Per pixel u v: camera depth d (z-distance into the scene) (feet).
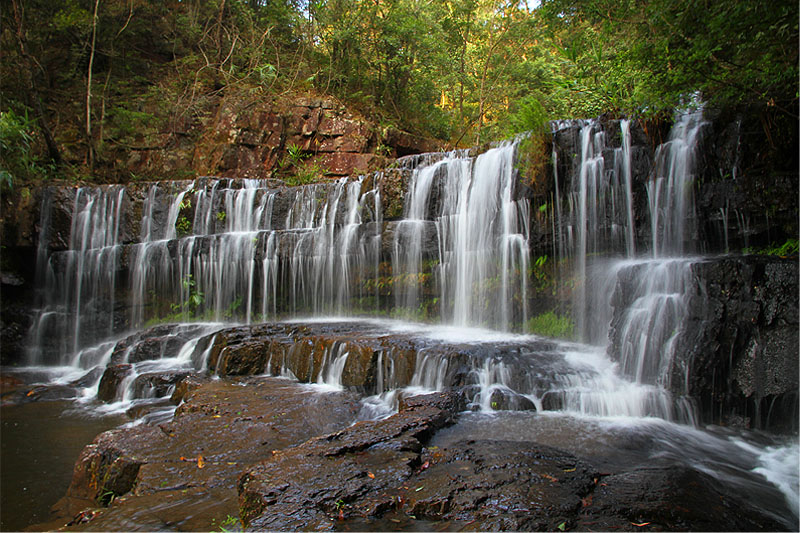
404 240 34.71
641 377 20.68
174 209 43.29
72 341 42.09
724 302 18.93
